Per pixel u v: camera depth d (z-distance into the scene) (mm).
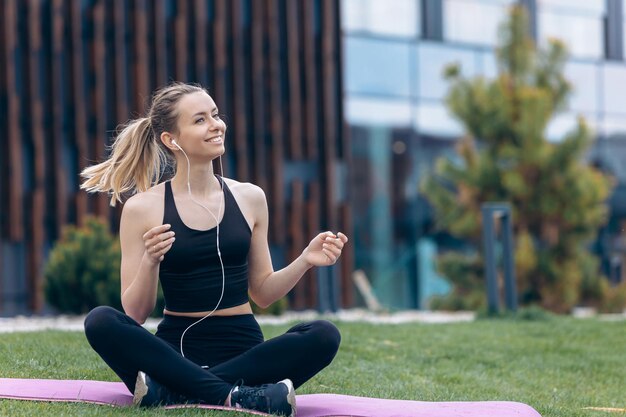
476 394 5645
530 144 14461
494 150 14812
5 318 12664
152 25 15555
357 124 17859
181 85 4258
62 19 14742
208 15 16250
